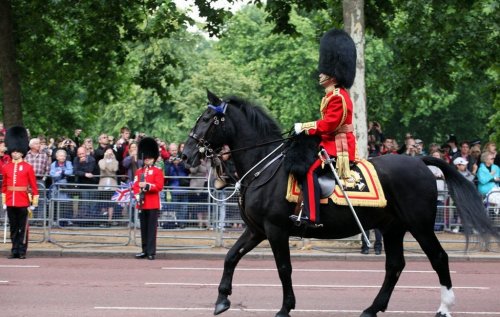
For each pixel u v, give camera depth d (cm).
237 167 1478
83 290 1786
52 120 5112
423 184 1450
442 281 1463
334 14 3500
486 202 2552
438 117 7194
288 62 7369
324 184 1405
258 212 1431
